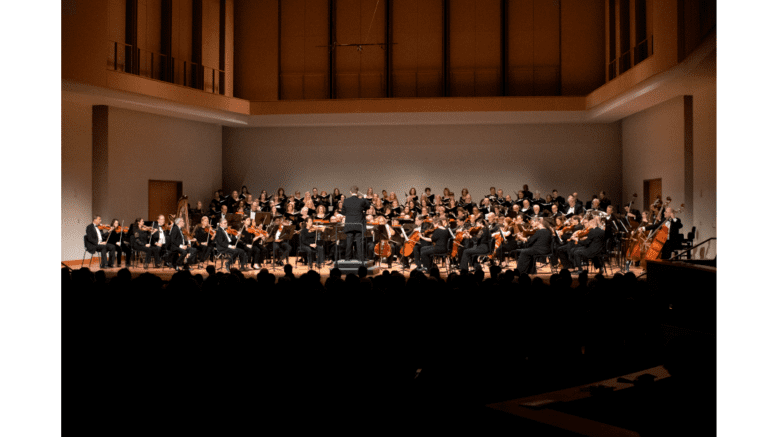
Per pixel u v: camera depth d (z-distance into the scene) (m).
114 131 15.16
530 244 11.35
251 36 19.19
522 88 18.98
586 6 18.62
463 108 17.42
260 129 19.44
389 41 19.34
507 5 19.06
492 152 18.89
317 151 19.31
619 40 17.00
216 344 4.68
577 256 11.40
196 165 18.11
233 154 19.47
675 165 14.19
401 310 4.95
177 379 4.27
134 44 15.68
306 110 17.89
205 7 17.92
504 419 2.54
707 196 11.51
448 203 15.33
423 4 19.25
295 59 19.50
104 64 13.49
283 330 4.68
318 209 14.02
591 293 5.45
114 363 4.50
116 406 3.83
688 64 10.93
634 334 5.36
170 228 13.88
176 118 17.28
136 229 13.13
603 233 11.24
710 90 11.30
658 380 2.94
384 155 19.20
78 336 4.82
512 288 5.35
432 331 4.85
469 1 19.16
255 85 19.20
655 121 15.46
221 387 4.11
